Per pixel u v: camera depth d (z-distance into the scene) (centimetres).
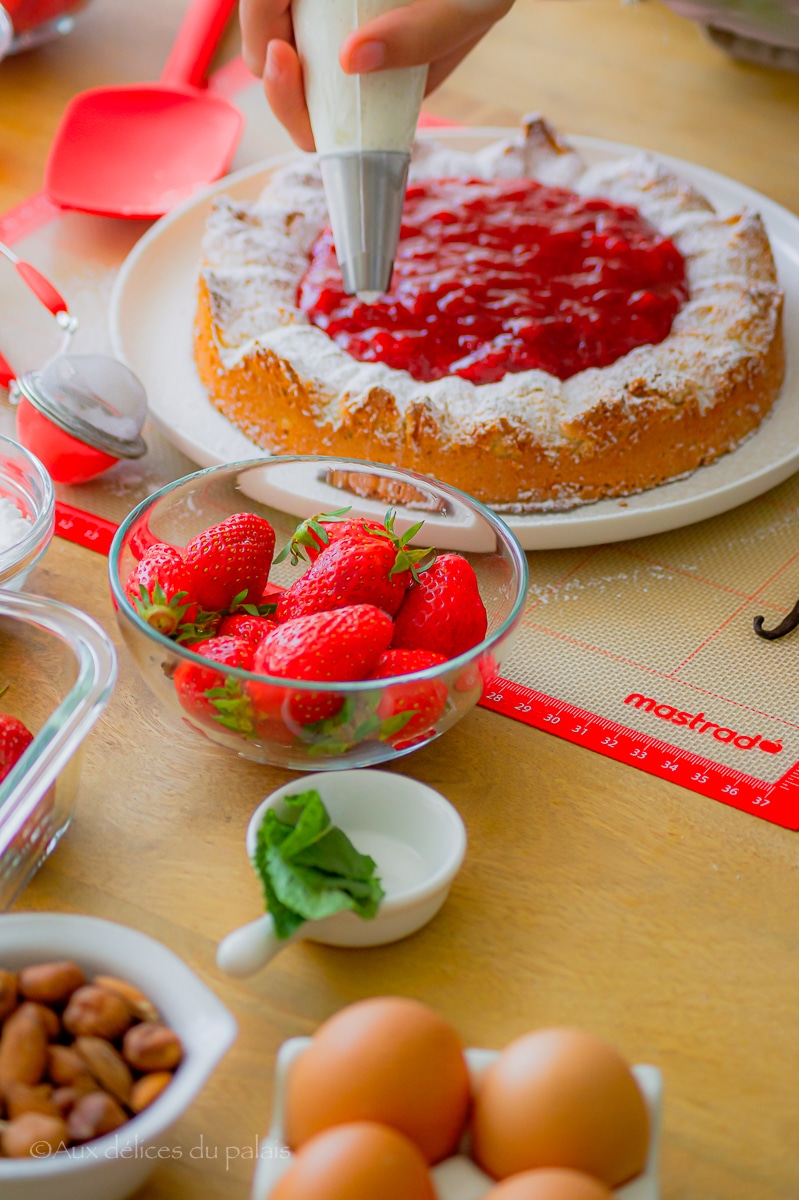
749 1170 54
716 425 95
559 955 63
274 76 88
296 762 68
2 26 137
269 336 98
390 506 82
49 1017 51
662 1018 60
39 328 111
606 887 66
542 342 98
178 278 116
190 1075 48
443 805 63
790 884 67
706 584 90
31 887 65
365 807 64
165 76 142
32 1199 46
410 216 112
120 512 93
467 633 70
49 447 91
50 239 124
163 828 69
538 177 124
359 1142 44
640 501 93
